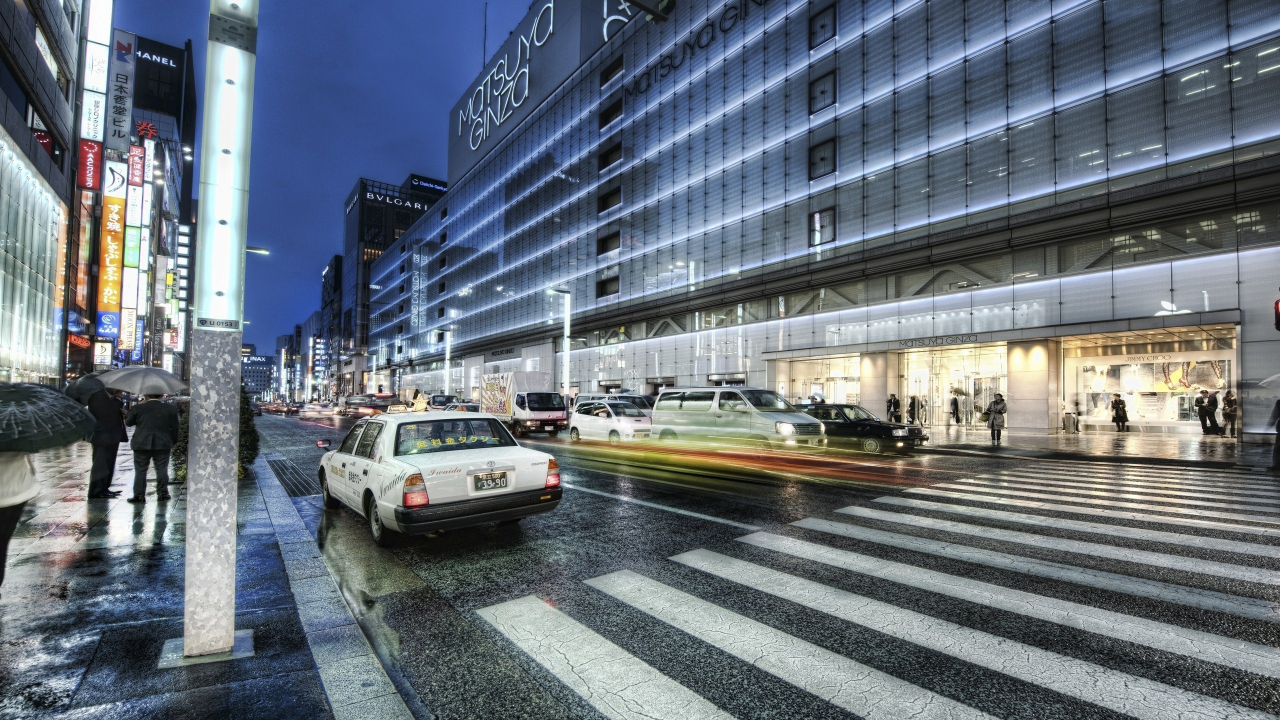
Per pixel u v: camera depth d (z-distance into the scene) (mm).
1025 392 21375
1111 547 5605
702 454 14594
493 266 62031
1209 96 17984
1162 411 19812
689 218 36375
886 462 12922
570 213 48531
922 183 24859
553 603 4301
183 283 76375
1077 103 20609
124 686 2859
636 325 41031
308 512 7723
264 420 40125
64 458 14117
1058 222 20406
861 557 5348
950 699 2855
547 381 23656
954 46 24125
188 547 3182
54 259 26391
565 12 50250
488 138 64312
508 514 5906
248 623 3729
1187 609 3990
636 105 41438
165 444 7969
